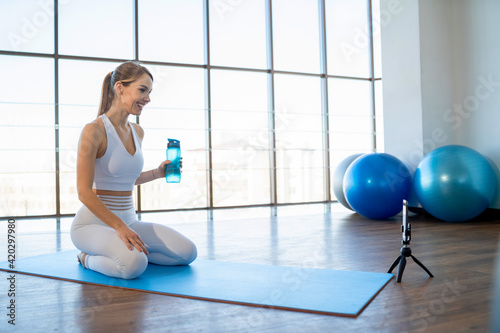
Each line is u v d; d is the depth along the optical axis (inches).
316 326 53.4
